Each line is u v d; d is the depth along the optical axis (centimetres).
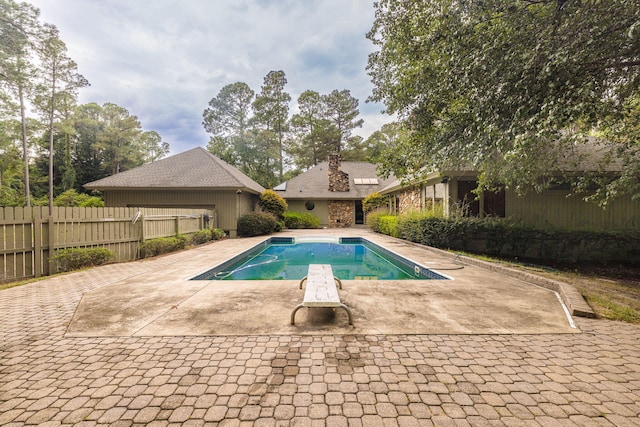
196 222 1159
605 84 430
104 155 3262
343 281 502
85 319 322
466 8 462
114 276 541
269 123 3166
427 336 280
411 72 605
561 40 382
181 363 228
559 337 280
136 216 783
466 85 469
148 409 174
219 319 321
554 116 365
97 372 216
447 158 627
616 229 772
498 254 843
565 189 909
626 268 712
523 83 409
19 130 2362
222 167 1512
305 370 218
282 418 166
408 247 953
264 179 3028
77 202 2266
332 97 3225
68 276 541
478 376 211
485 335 283
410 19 571
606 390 196
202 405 178
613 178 724
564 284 431
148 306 365
